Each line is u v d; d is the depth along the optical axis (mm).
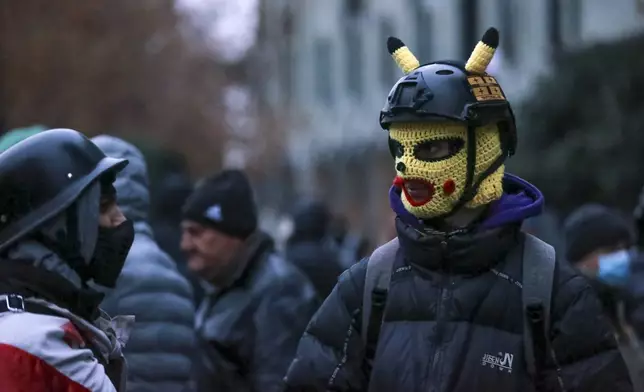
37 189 2844
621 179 15266
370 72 34594
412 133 3090
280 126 32750
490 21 24609
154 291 4102
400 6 31641
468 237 2992
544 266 3016
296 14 40875
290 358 4668
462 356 2965
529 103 16984
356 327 3137
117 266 3020
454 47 26859
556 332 2975
